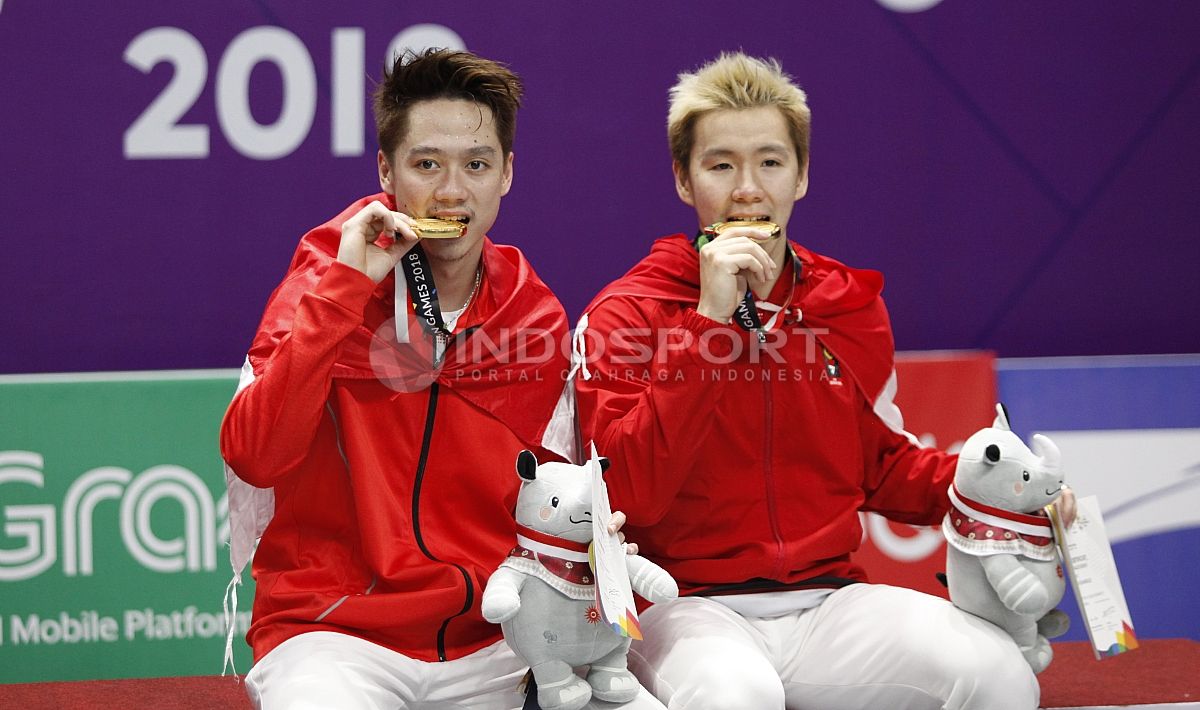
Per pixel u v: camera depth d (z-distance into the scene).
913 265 14.84
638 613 9.92
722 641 8.65
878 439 10.38
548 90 14.55
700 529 9.80
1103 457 13.62
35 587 12.80
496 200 9.17
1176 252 15.00
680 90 10.33
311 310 8.41
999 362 13.94
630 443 9.09
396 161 9.07
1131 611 13.51
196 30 14.16
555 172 14.62
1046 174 14.85
